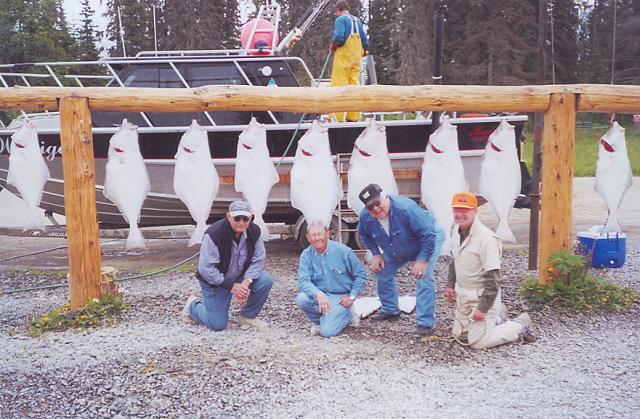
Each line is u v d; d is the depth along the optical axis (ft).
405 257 18.28
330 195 20.13
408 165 27.50
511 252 29.12
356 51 27.35
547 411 13.17
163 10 103.65
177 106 19.81
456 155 19.88
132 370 15.37
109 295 20.12
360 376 14.99
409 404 13.58
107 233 29.60
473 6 105.60
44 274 26.40
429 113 29.63
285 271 26.43
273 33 31.35
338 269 17.99
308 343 17.21
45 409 13.66
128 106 19.69
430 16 102.63
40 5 96.68
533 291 20.98
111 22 106.22
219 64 28.02
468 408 13.37
